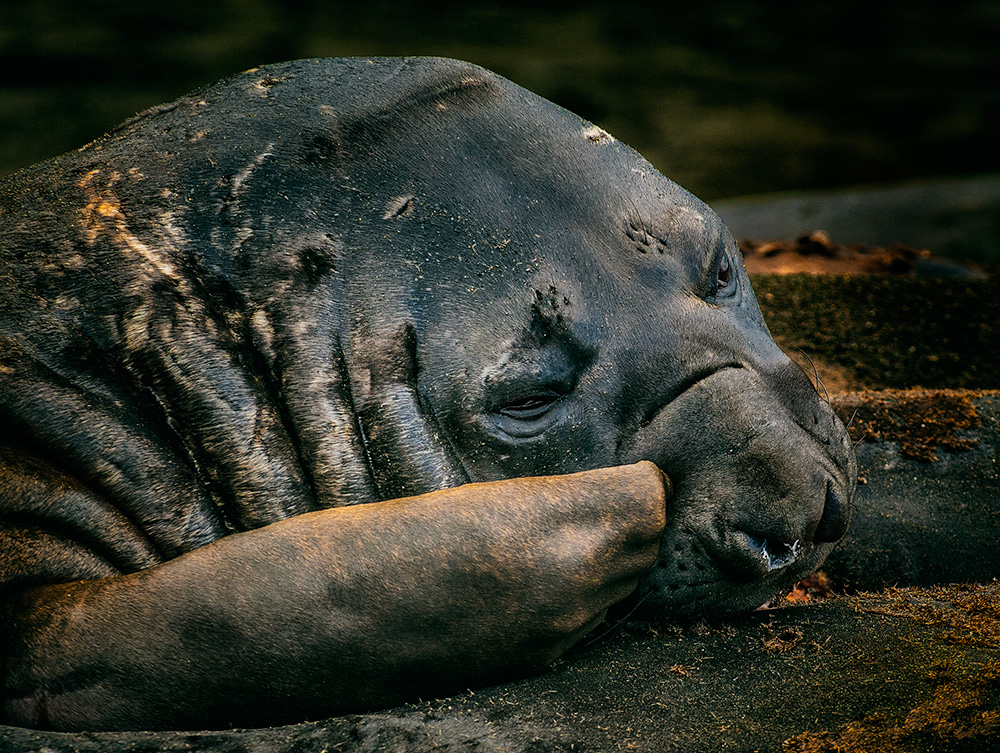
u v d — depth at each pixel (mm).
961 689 9414
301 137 12375
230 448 11523
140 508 11258
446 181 12188
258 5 80688
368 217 11953
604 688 10211
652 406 11891
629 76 70062
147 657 9711
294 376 11641
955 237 37156
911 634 10836
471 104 12875
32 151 49719
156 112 13422
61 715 9758
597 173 12656
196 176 12234
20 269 11727
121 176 12445
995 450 16141
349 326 11703
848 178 54094
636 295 12062
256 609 9680
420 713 9883
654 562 11445
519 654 10203
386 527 9945
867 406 16891
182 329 11555
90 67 63469
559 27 80750
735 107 65375
